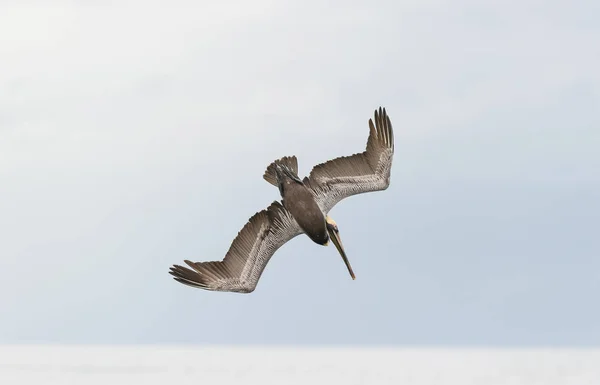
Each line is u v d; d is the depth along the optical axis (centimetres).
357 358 7706
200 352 9594
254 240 1633
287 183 1662
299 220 1639
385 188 1698
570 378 4559
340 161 1716
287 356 7856
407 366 5616
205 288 1576
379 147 1719
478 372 5009
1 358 7181
